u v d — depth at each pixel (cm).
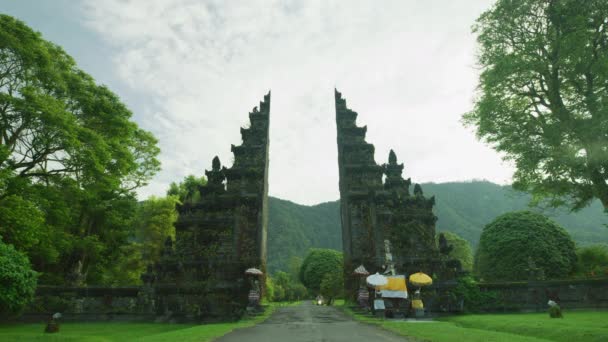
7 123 2614
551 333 1513
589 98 1475
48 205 2648
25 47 2523
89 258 3594
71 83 2952
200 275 2905
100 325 2497
